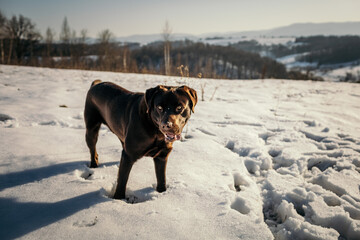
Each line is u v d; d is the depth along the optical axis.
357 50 185.00
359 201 2.79
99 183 2.90
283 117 6.29
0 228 2.16
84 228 2.17
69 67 19.19
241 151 4.14
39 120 5.00
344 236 2.40
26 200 2.54
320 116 6.49
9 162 3.29
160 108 2.15
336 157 4.09
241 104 7.39
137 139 2.44
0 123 4.67
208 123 5.48
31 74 11.98
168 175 3.13
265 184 3.19
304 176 3.53
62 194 2.65
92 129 3.29
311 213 2.59
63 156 3.57
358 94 10.40
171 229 2.18
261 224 2.27
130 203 2.75
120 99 2.85
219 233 2.15
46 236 2.07
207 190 2.79
